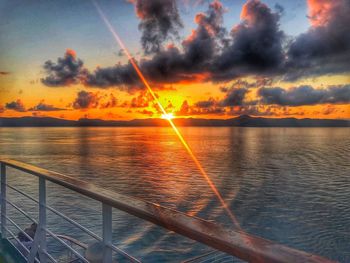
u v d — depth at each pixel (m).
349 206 42.94
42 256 2.06
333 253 27.11
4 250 2.82
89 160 90.25
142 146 142.25
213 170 74.88
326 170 75.38
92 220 32.88
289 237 31.20
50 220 32.47
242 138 195.00
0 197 2.98
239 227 34.47
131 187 56.00
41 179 2.02
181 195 50.22
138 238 28.45
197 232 0.83
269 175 68.19
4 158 2.83
